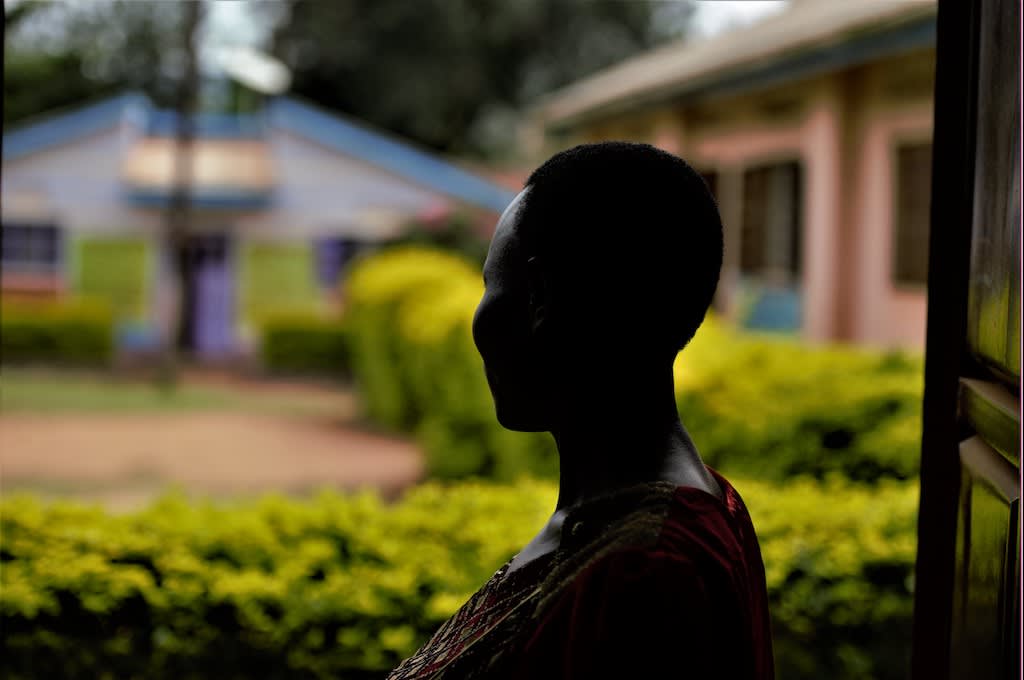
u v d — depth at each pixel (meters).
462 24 31.75
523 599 1.20
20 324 21.55
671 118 15.27
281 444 13.93
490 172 26.62
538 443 7.90
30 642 3.88
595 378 1.25
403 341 13.59
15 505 4.37
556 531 1.27
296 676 3.87
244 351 22.75
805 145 12.09
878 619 4.17
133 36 28.69
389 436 14.56
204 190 21.80
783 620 4.22
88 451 13.16
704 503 1.19
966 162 1.72
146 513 4.52
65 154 21.95
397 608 3.88
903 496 4.83
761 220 13.24
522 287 1.28
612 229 1.21
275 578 3.99
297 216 22.55
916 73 10.51
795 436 6.39
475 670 1.17
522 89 33.03
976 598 1.58
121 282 22.38
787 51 10.65
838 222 11.56
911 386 6.64
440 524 4.38
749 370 7.07
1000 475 1.45
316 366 21.86
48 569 3.89
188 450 13.40
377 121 33.06
